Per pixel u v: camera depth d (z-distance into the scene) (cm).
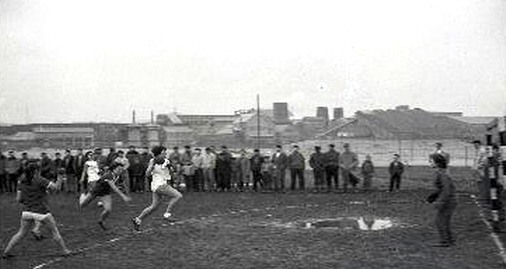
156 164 1588
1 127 10162
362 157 6488
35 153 7212
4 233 1558
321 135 9469
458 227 1527
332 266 1071
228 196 2555
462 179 3466
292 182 2820
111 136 10625
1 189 2889
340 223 1675
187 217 1834
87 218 1833
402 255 1164
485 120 9681
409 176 3841
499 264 1062
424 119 9506
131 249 1276
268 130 10075
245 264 1102
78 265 1111
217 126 11250
